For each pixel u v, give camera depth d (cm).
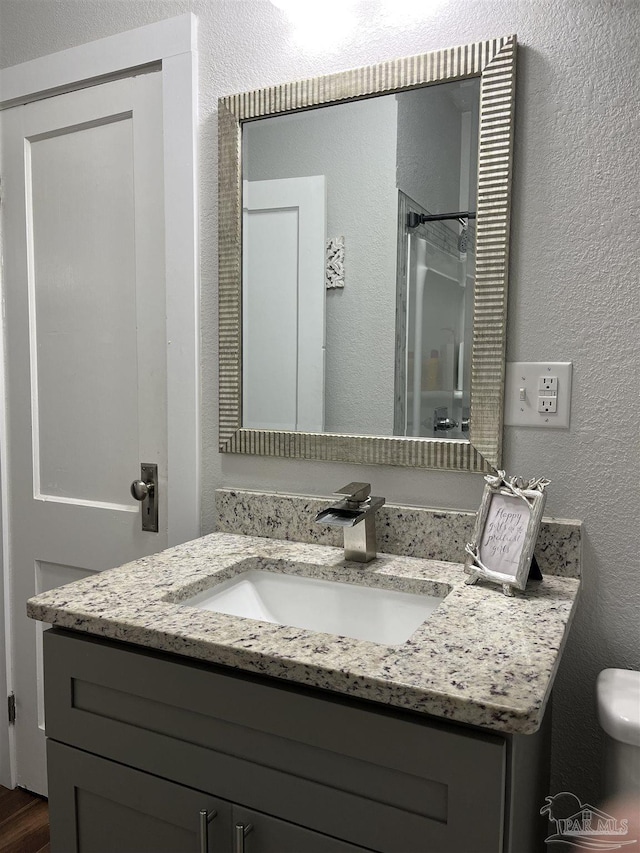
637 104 110
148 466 160
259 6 140
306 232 137
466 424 124
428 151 124
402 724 79
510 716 71
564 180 115
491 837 75
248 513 145
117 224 161
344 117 131
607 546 117
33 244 175
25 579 183
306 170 136
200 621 95
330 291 135
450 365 124
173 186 149
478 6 120
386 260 129
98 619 97
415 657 83
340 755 83
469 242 121
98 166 163
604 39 111
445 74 120
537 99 116
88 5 161
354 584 121
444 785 78
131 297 161
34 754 184
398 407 130
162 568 121
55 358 174
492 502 115
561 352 117
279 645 87
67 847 106
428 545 128
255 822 89
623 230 112
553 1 114
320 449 137
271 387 143
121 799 100
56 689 105
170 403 154
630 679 106
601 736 119
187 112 146
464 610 99
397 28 127
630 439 114
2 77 173
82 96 163
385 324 130
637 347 112
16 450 182
